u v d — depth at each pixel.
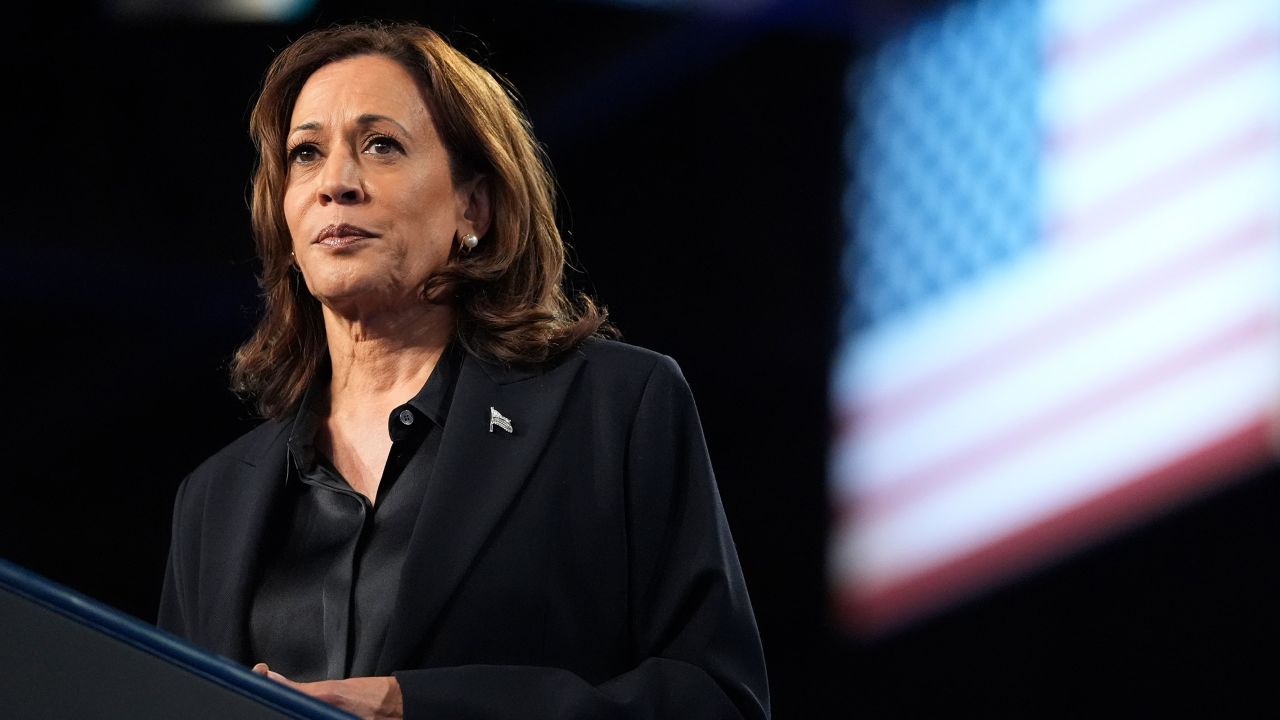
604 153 13.82
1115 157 13.67
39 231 13.06
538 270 5.68
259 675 2.88
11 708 2.70
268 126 5.58
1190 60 13.60
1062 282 13.75
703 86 13.77
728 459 14.16
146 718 2.77
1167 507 13.77
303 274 5.41
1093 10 13.67
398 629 4.77
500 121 5.62
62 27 12.94
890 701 14.13
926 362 13.95
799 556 14.15
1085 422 13.80
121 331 13.15
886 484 14.05
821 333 13.98
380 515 5.12
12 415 13.04
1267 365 13.50
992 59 13.77
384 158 5.28
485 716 4.52
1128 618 13.95
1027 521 13.90
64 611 2.75
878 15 13.77
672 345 13.98
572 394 5.32
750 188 13.90
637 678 4.85
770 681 14.23
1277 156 13.45
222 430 13.16
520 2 13.25
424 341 5.43
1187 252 13.62
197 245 13.12
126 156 13.09
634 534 5.14
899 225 13.91
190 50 13.02
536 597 4.92
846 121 13.84
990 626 14.09
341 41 5.53
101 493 13.13
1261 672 13.83
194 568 5.48
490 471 5.05
